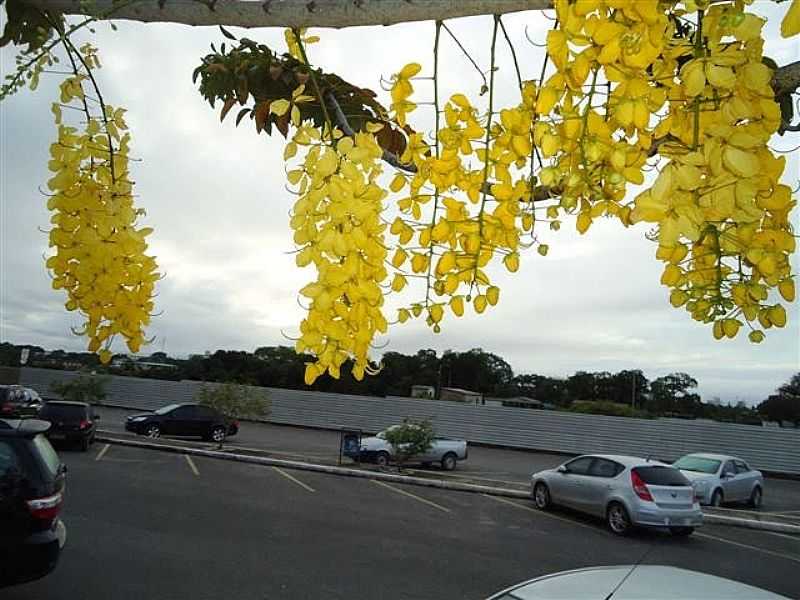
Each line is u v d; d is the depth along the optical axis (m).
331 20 1.22
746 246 1.14
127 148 1.65
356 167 1.18
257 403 20.34
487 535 9.54
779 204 1.12
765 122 1.08
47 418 15.74
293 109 1.24
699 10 1.01
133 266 1.52
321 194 1.16
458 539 9.09
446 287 1.28
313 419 28.66
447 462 18.67
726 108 1.07
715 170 0.99
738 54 1.03
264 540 8.16
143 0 1.34
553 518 11.46
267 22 1.27
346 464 17.42
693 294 1.21
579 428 24.80
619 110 0.97
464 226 1.30
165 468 13.91
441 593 6.51
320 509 10.55
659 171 1.01
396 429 17.39
